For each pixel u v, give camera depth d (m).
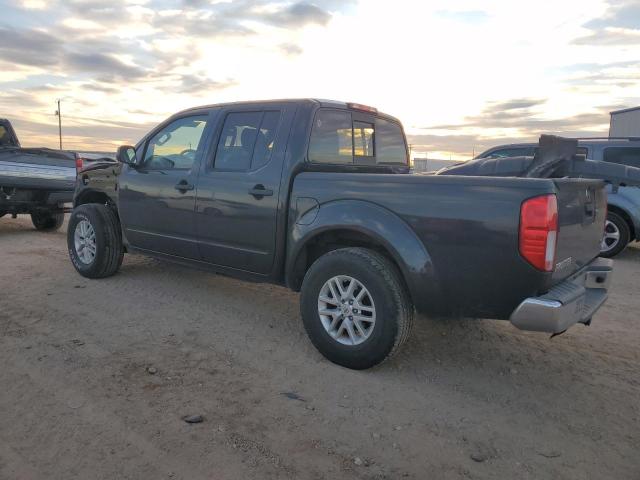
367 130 5.02
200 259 5.04
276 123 4.43
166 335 4.45
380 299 3.62
